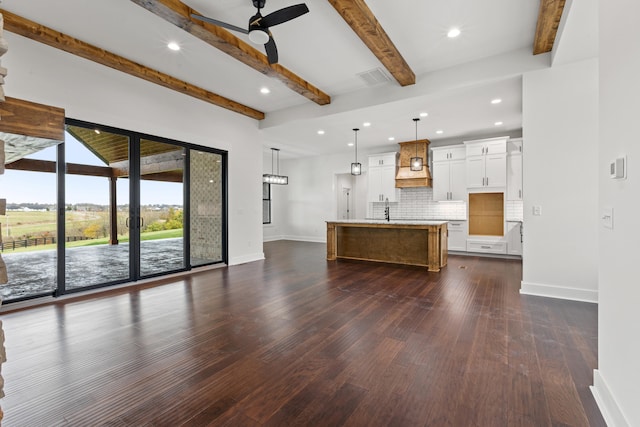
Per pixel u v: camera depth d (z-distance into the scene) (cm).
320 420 161
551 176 360
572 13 261
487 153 650
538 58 362
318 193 968
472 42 355
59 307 334
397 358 223
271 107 579
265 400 177
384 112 520
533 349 236
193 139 500
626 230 147
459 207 725
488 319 296
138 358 224
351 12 279
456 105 487
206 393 184
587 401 174
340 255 638
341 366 213
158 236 482
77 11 291
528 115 367
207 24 305
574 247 352
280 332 269
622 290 151
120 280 421
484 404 172
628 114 145
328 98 520
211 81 455
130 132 422
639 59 134
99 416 164
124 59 382
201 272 506
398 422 159
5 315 309
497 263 580
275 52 293
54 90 346
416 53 379
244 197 601
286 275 485
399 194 795
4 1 274
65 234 372
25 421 160
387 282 438
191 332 270
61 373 204
